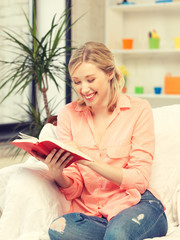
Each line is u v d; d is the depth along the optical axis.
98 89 1.65
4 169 1.80
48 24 4.05
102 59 1.65
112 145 1.71
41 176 1.72
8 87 3.83
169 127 2.09
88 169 1.72
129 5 4.15
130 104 1.75
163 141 2.05
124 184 1.60
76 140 1.77
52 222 1.53
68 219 1.53
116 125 1.73
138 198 1.58
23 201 1.63
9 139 3.49
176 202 1.85
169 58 4.37
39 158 1.62
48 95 4.12
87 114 1.78
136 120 1.71
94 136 1.74
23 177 1.68
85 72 1.62
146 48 4.45
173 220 1.84
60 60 4.07
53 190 1.71
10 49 3.80
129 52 4.19
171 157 2.01
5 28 3.76
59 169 1.62
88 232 1.50
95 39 4.53
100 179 1.70
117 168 1.61
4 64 3.75
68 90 4.04
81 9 4.23
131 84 4.54
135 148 1.68
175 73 4.36
